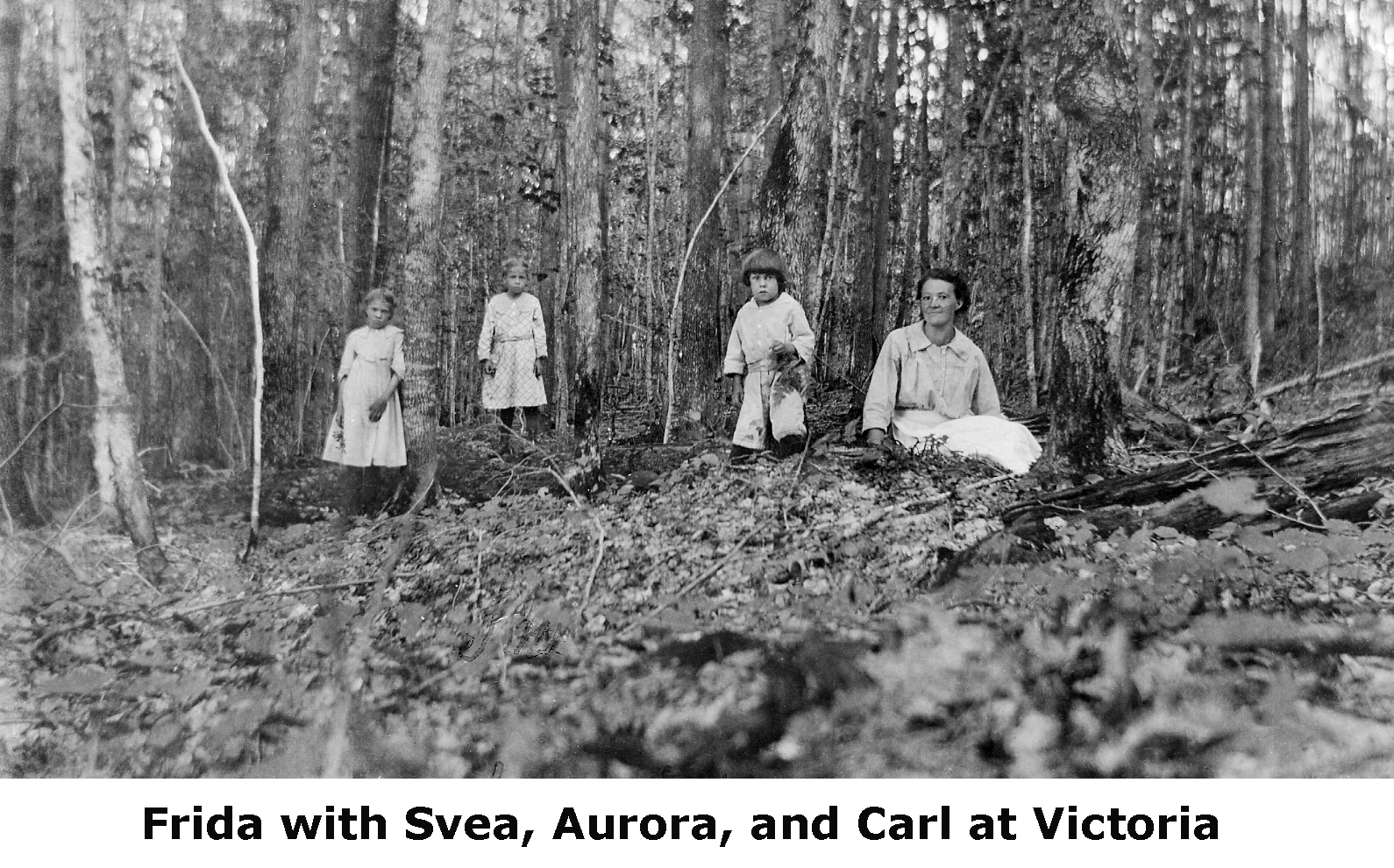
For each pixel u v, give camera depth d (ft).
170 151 19.51
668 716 12.19
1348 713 10.86
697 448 18.53
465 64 19.66
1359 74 17.02
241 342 19.30
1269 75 16.97
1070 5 17.19
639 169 19.25
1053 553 13.71
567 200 19.43
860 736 11.62
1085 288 16.57
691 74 19.13
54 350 18.48
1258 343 16.43
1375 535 13.08
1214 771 10.55
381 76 19.80
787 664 12.44
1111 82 16.99
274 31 19.92
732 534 15.81
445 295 19.51
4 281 18.52
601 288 19.16
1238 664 11.53
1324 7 17.08
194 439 19.04
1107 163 16.81
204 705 13.79
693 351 18.80
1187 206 16.76
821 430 17.89
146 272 19.20
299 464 19.13
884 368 17.71
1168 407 16.24
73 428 18.15
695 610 13.93
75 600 16.87
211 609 16.34
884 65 18.20
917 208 17.93
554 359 19.22
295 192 19.69
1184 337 16.51
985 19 17.65
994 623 12.46
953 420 17.29
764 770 11.44
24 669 15.20
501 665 13.66
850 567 14.39
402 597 16.02
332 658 14.47
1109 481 15.11
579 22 19.42
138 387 18.95
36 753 13.39
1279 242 16.69
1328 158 16.98
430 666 14.02
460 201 19.63
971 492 15.85
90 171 18.31
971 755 11.20
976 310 17.38
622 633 13.88
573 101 19.43
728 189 18.92
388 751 12.60
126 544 17.87
